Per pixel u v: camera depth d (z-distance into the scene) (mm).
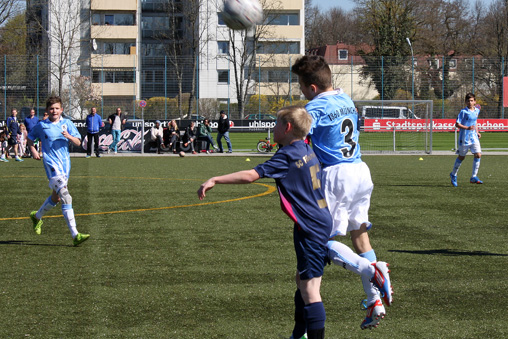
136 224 8336
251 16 4418
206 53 52594
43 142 6973
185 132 25703
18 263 6055
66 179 6938
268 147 26250
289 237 7426
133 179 14773
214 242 7117
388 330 4168
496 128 32906
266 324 4270
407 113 28500
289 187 3709
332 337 4043
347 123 4289
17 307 4617
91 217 8930
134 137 26156
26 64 31922
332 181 4230
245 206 10086
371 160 21828
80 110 36688
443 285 5281
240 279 5461
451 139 36969
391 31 53844
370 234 7629
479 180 13352
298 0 54188
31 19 49406
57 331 4098
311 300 3709
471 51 59688
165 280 5422
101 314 4461
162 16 58844
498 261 6184
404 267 5918
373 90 37688
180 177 15297
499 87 34781
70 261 6148
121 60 52375
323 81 4348
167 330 4133
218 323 4285
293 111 3803
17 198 11164
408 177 15312
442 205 10234
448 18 59031
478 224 8367
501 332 4121
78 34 53188
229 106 34938
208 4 54094
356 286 5250
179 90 37500
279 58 46031
